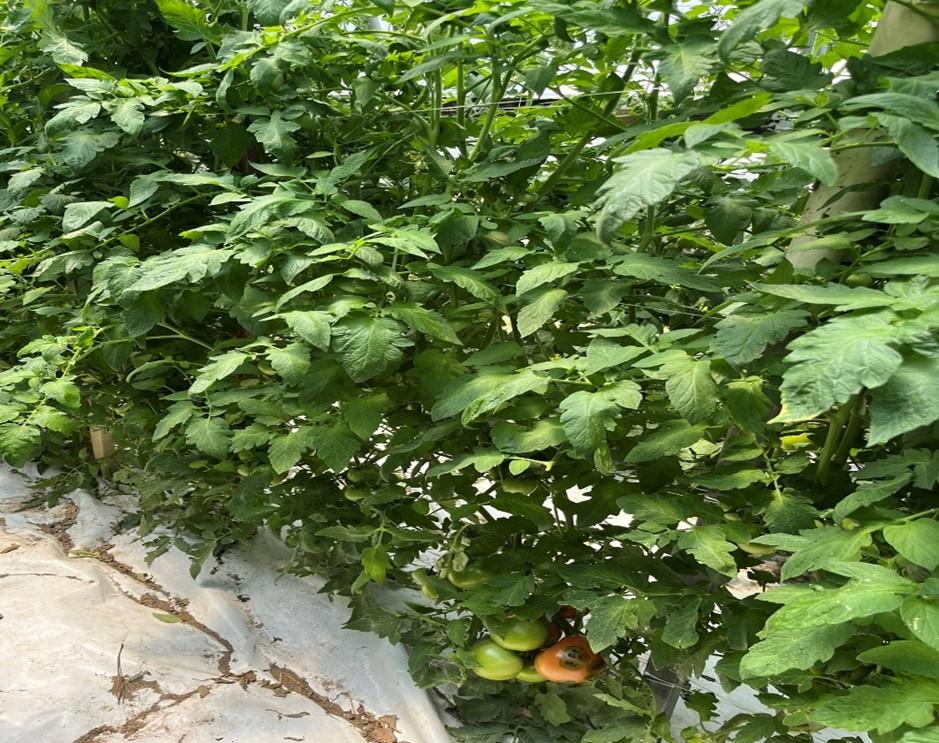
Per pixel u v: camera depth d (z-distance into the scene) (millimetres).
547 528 1544
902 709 794
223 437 1635
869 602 763
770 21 918
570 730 1704
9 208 2225
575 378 1285
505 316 1823
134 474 2664
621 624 1213
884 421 753
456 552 1592
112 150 2090
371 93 1803
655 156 915
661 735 1400
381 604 2145
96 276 1677
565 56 1559
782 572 945
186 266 1455
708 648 1296
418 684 1750
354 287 1491
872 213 1002
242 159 2279
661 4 1403
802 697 1096
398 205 2059
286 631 2082
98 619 2031
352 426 1506
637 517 1241
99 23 2379
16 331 2332
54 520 2660
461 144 1905
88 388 2230
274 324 1740
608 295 1365
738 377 1178
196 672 1876
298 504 1886
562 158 1927
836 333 794
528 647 1512
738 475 1210
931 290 869
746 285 1380
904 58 1144
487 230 1698
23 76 2502
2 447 1615
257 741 1664
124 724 1685
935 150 869
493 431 1349
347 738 1708
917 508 1141
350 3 2107
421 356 1548
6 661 1834
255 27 2332
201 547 2199
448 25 1776
